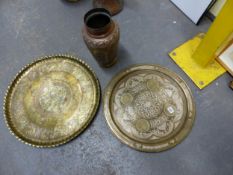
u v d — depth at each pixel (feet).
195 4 3.94
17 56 4.32
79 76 3.92
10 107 3.78
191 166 3.36
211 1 3.66
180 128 3.51
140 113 3.65
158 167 3.39
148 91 3.78
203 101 3.69
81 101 3.73
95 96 3.74
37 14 4.66
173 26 4.28
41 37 4.44
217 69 3.83
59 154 3.57
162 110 3.64
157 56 4.06
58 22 4.55
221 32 3.01
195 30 4.21
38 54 4.31
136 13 4.46
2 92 4.05
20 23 4.61
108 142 3.56
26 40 4.44
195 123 3.56
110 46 3.23
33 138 3.56
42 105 3.77
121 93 3.80
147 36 4.25
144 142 3.47
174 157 3.41
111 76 3.97
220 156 3.38
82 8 4.63
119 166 3.44
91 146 3.56
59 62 4.04
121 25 4.37
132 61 4.06
